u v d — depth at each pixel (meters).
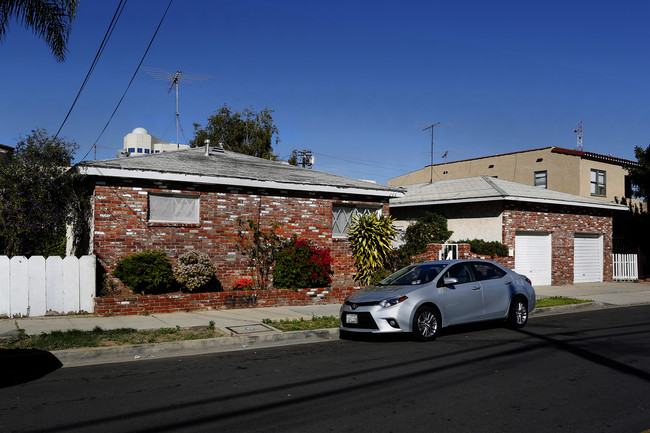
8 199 11.88
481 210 20.47
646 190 26.12
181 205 13.48
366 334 10.52
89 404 5.74
